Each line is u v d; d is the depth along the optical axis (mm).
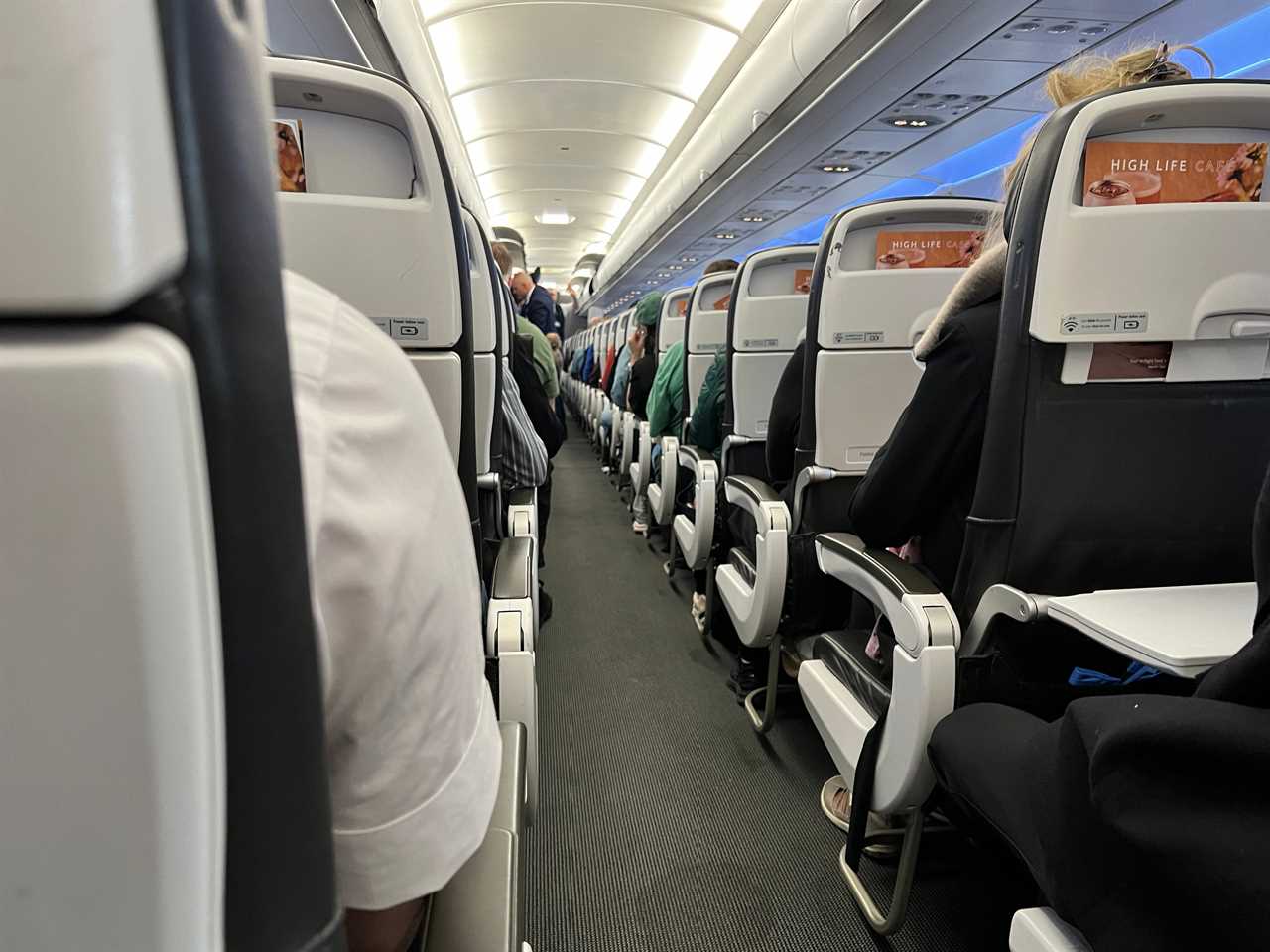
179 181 182
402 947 491
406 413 387
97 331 176
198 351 193
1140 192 921
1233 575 1034
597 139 8266
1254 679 522
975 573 1038
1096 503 985
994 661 1053
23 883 204
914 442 1158
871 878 1535
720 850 1646
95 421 170
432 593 384
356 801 393
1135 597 917
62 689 188
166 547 183
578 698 2418
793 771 1971
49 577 179
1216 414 982
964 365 1099
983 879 1520
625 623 3131
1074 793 633
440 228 1033
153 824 201
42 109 156
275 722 241
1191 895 508
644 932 1412
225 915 245
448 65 6078
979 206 1709
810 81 4316
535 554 1848
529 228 14648
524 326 3318
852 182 6258
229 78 196
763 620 1978
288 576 237
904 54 3504
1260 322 925
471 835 437
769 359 2697
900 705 1117
